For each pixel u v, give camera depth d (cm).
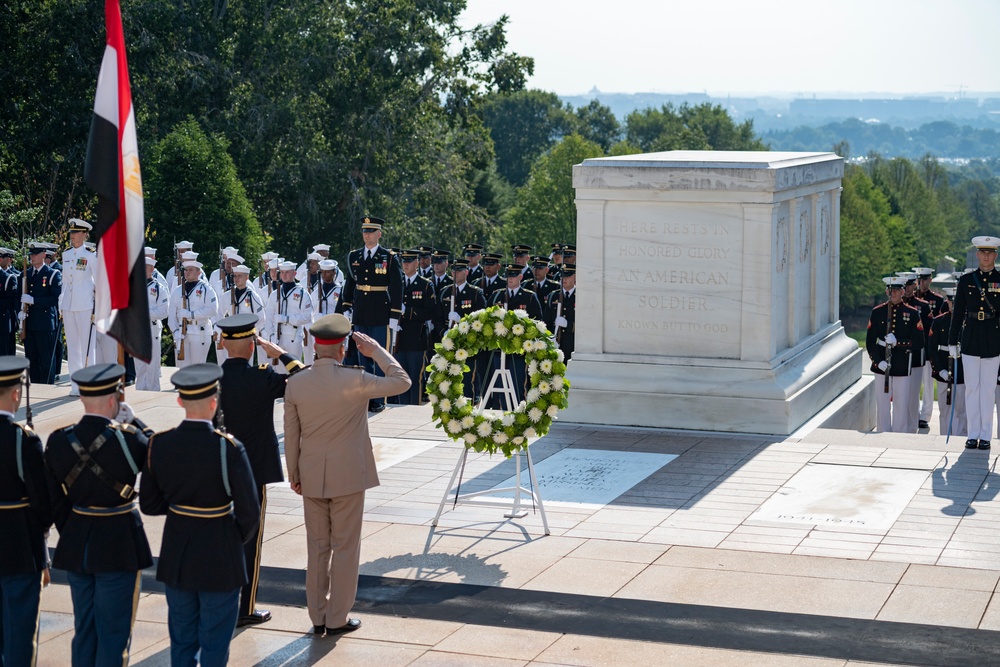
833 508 1005
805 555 885
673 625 755
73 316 1591
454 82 4078
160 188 2817
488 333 978
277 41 3762
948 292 1560
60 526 668
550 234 6925
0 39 3309
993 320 1205
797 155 1477
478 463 1180
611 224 1330
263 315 1655
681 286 1312
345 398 750
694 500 1038
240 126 3653
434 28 3897
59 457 656
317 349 765
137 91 3453
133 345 755
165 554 654
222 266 1734
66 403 1494
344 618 762
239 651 735
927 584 818
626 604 794
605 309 1345
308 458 750
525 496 1059
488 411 1080
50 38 3309
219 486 648
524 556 898
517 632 751
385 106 3862
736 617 766
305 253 3916
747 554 891
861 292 8669
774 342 1312
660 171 1293
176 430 654
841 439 1257
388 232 3984
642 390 1314
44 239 2661
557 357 979
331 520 763
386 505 1041
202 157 2841
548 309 1719
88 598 674
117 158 754
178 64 3525
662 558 886
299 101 3797
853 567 855
